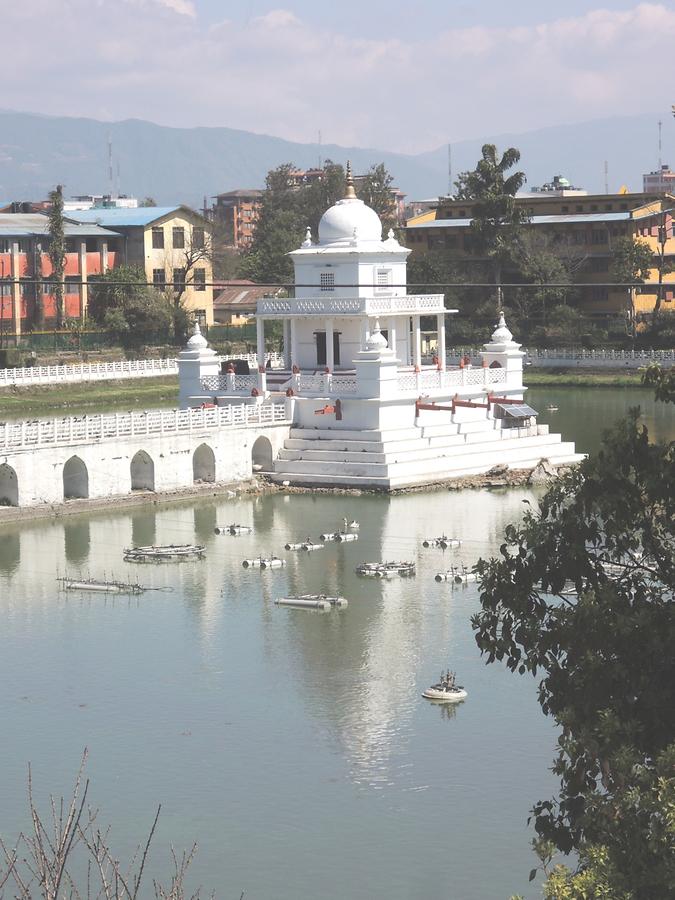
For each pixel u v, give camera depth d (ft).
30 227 606.55
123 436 314.14
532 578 137.49
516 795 173.58
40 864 108.06
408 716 195.42
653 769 119.24
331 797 173.58
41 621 233.35
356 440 335.88
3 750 185.68
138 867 158.81
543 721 193.67
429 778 177.88
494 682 206.90
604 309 612.29
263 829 166.71
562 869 114.11
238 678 208.95
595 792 121.49
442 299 366.43
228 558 270.67
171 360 559.38
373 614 235.81
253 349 602.44
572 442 367.25
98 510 309.63
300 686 205.57
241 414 336.70
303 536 287.07
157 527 294.66
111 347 587.27
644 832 112.68
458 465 340.59
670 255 634.43
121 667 213.25
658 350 572.10
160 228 636.89
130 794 174.50
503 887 154.92
